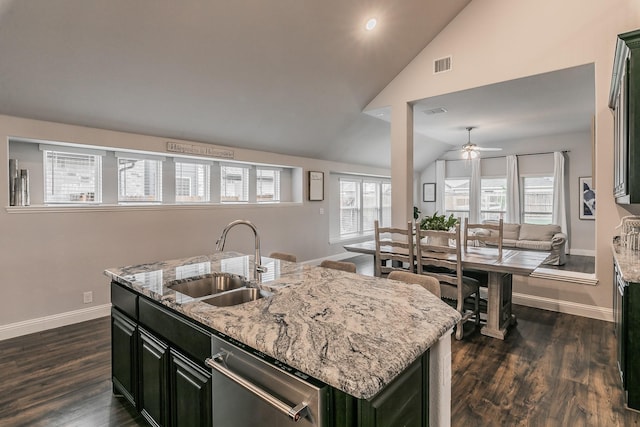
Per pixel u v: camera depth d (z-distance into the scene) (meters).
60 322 3.39
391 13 3.52
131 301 1.92
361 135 5.88
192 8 2.69
